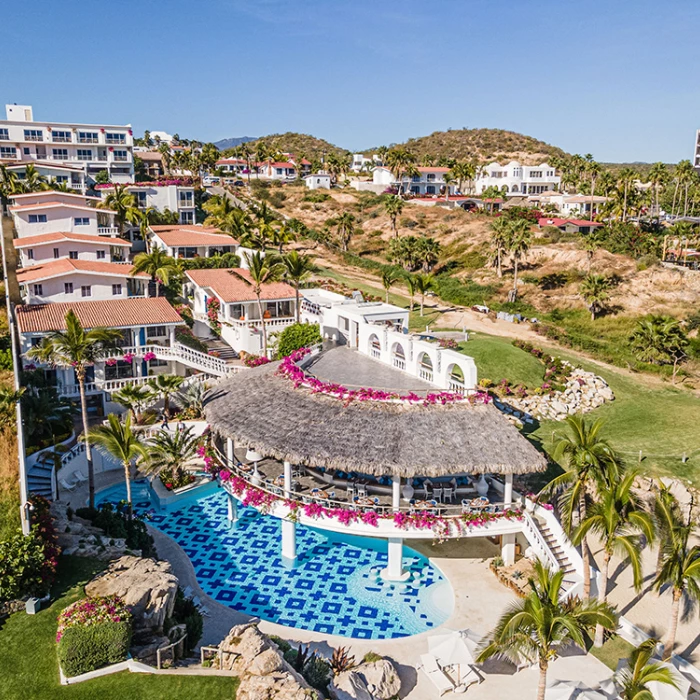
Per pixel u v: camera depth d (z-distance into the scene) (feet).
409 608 99.96
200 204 411.13
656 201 449.89
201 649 77.15
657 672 72.95
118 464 145.28
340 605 100.48
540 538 105.29
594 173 501.97
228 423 116.06
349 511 102.73
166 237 273.75
